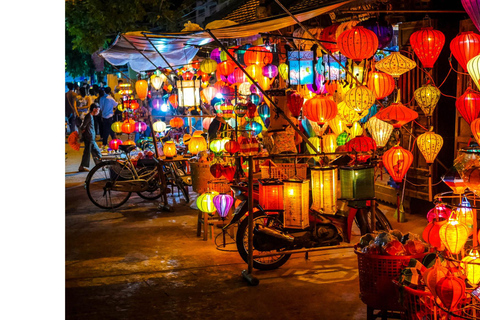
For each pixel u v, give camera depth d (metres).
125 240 6.66
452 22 6.85
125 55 9.79
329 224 5.40
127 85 14.63
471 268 2.99
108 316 4.26
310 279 4.95
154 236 6.80
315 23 7.70
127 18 15.92
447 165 6.98
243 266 5.42
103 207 8.59
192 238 6.62
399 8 6.90
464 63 4.74
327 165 5.18
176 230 7.07
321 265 5.36
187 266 5.50
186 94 7.90
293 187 5.06
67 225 7.56
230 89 7.52
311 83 5.80
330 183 5.06
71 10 15.86
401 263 3.44
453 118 6.98
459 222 3.15
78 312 4.36
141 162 9.00
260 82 7.22
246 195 5.31
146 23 19.25
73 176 12.08
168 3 17.38
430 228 3.39
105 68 21.58
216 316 4.17
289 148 6.02
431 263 3.22
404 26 7.06
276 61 8.08
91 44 15.91
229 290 4.74
